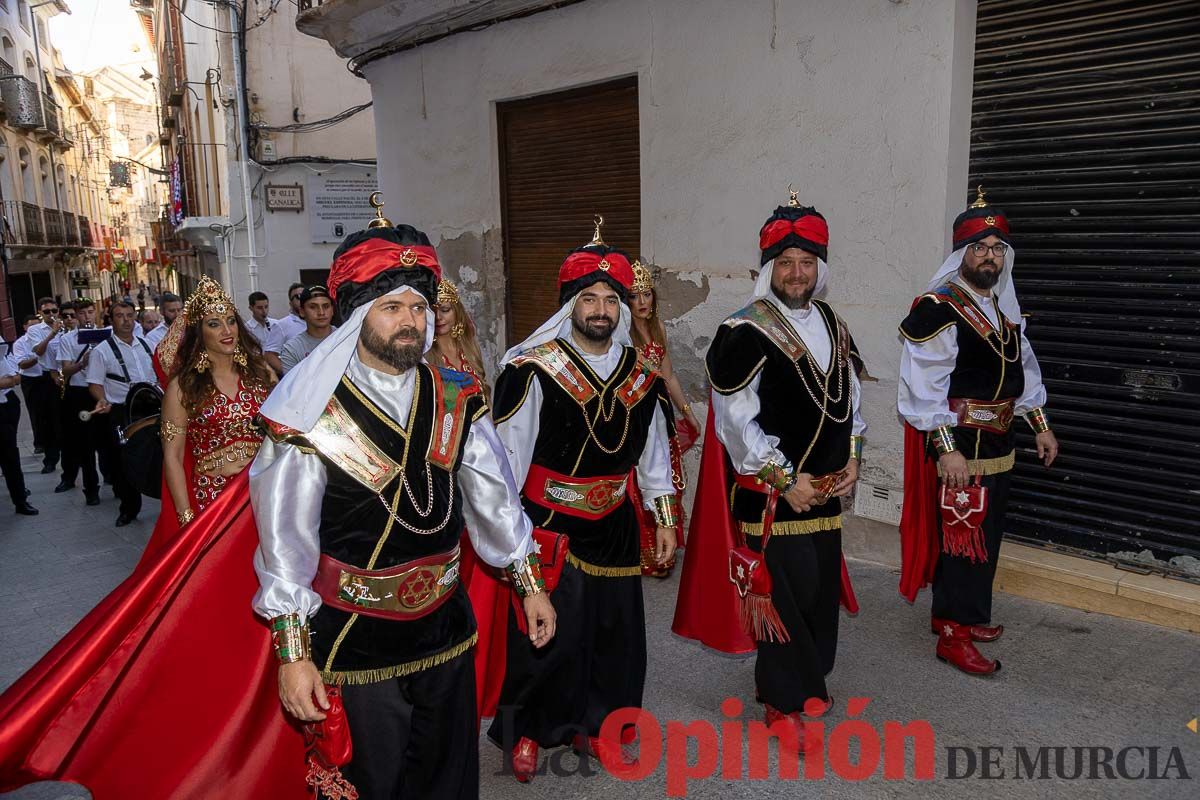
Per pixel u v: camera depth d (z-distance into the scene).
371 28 7.40
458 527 2.14
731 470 3.20
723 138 5.01
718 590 3.22
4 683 3.80
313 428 1.90
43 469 8.73
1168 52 3.69
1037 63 4.02
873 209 4.40
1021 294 4.23
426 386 2.09
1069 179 4.01
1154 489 3.94
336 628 1.98
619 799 2.82
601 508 2.80
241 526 2.21
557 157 6.33
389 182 7.97
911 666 3.62
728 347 2.96
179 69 19.03
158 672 2.13
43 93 26.89
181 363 3.45
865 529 4.74
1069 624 3.93
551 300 6.59
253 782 2.22
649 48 5.35
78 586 5.12
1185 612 3.78
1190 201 3.70
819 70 4.51
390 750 2.04
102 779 2.10
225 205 13.82
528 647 2.77
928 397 3.47
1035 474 4.29
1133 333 3.91
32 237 25.17
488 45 6.53
